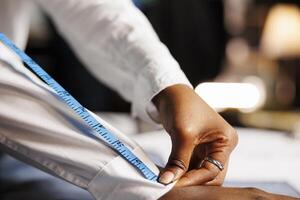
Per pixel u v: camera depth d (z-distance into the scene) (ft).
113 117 3.25
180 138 1.39
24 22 2.32
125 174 1.32
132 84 1.84
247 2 5.89
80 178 1.37
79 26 2.00
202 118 1.44
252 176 2.07
